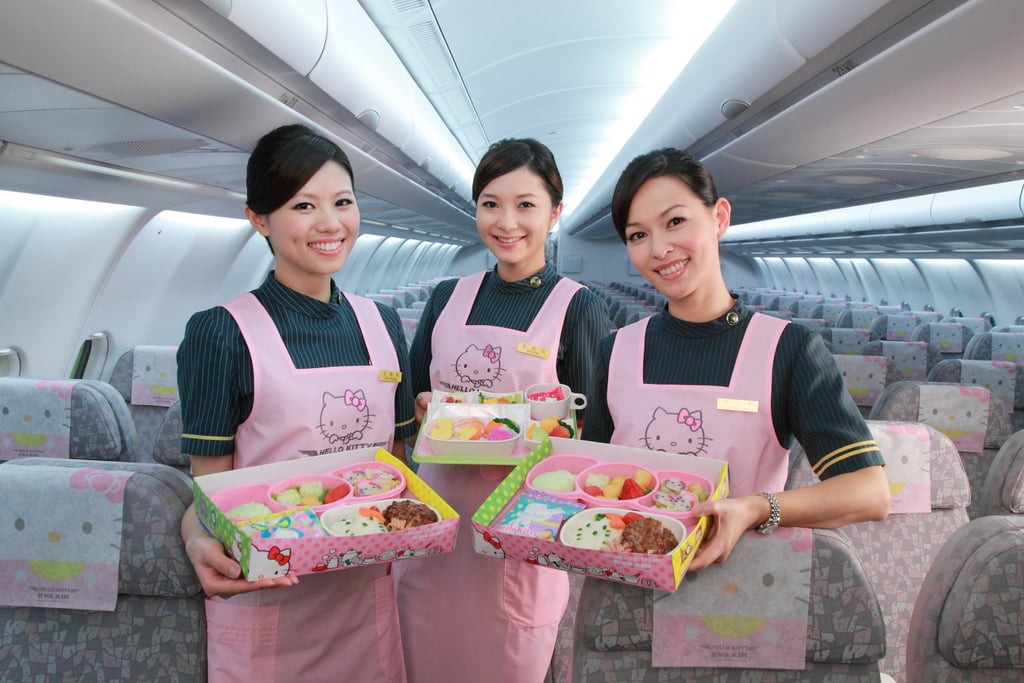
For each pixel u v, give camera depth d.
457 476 1.73
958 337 7.21
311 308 1.42
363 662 1.43
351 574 1.40
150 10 1.64
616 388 1.42
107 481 1.17
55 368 3.57
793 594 1.06
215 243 4.74
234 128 2.58
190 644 1.23
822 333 6.12
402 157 4.43
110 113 2.12
